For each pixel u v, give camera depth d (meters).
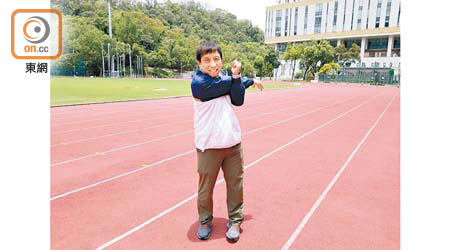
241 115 10.12
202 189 2.55
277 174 4.15
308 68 57.12
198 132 2.46
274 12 66.00
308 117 9.76
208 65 2.30
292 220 2.88
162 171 4.24
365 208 3.12
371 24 52.09
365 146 5.77
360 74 46.03
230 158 2.56
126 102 13.90
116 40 67.12
